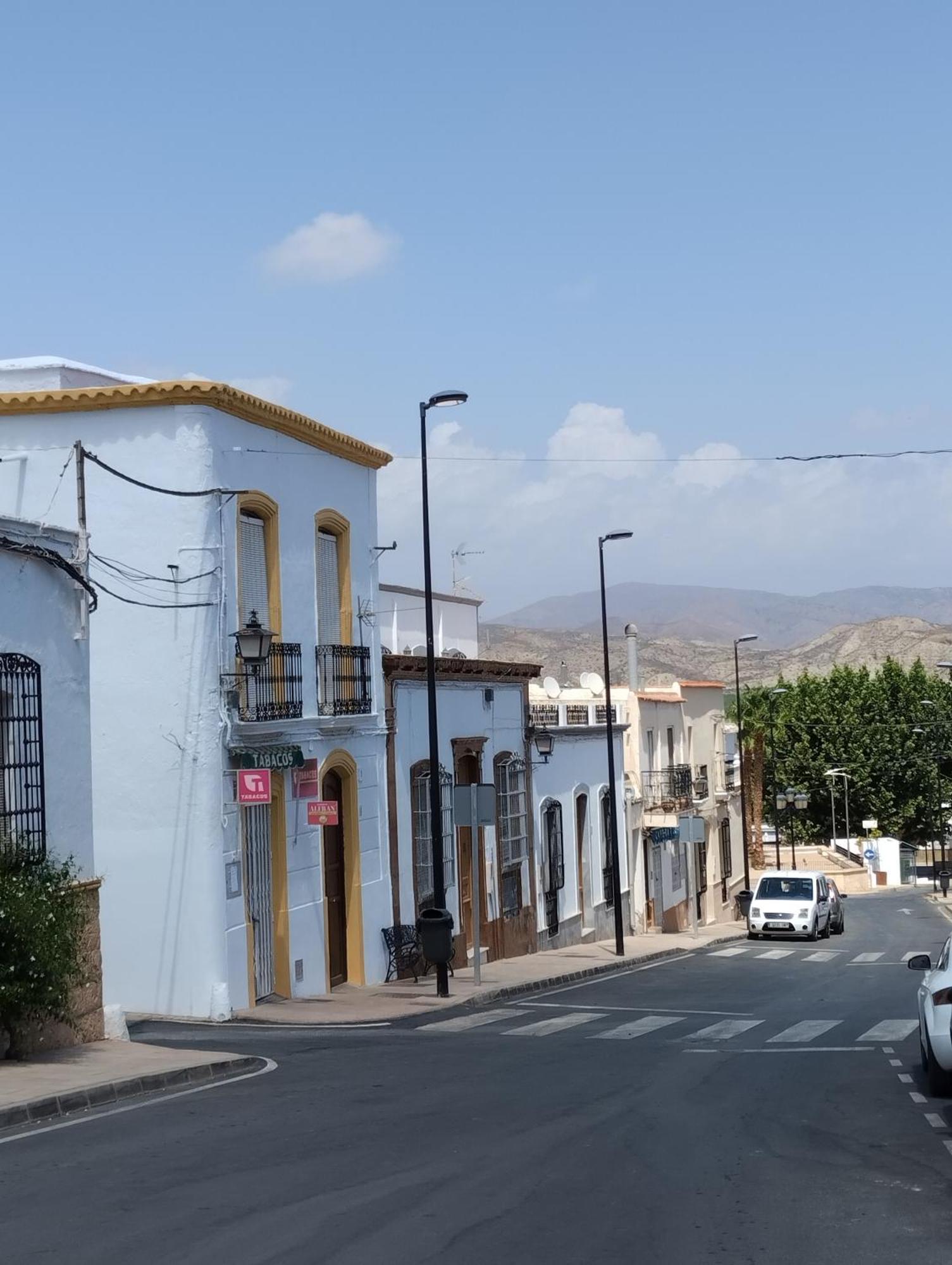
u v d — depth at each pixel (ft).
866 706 291.58
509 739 108.68
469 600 146.92
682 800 156.87
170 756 67.05
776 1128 37.35
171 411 67.41
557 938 118.11
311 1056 53.52
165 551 67.31
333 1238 25.71
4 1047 48.03
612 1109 40.50
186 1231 26.13
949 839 327.06
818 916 140.36
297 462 77.46
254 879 71.56
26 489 68.39
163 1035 59.67
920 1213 27.94
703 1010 74.28
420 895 90.84
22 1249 25.04
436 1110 40.14
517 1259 24.48
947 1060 41.88
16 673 49.42
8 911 45.62
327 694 78.89
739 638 197.88
